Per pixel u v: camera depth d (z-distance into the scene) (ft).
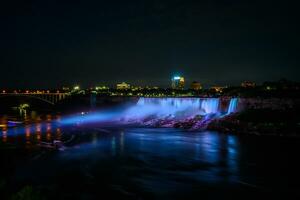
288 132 321.11
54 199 134.00
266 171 183.32
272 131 330.13
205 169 188.55
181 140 302.45
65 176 170.09
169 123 452.35
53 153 233.96
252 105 416.05
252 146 263.08
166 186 155.74
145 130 396.98
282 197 142.72
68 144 279.69
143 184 158.51
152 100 602.44
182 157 222.28
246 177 171.73
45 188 147.54
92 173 177.47
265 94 428.56
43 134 351.67
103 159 214.69
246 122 365.61
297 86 487.20
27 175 169.68
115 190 148.56
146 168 190.29
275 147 256.93
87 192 145.07
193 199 139.33
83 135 347.15
